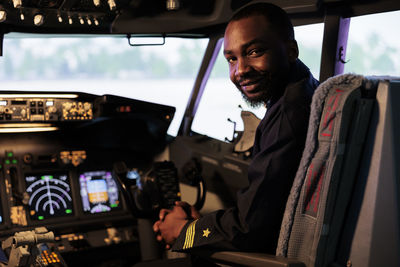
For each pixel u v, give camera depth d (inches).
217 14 135.6
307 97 67.6
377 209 59.0
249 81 70.2
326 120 60.7
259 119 126.9
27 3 114.0
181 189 147.0
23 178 124.6
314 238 61.4
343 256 62.5
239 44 69.1
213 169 137.6
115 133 137.5
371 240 59.2
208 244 67.9
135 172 137.9
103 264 125.5
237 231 65.8
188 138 145.9
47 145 130.5
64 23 128.7
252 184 66.7
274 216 66.2
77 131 133.6
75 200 128.0
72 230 125.3
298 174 63.4
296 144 65.5
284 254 64.4
